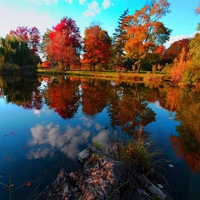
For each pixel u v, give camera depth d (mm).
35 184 1948
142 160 2246
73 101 6656
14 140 3090
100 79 17391
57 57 24172
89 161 2160
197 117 5156
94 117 4738
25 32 31844
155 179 2146
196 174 2275
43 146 2887
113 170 1645
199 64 11430
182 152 2912
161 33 19266
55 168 2268
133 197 1536
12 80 13250
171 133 3828
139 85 13219
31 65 20297
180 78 13945
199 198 1836
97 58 25500
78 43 28922
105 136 3408
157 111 5758
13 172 2156
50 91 8727
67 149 2801
